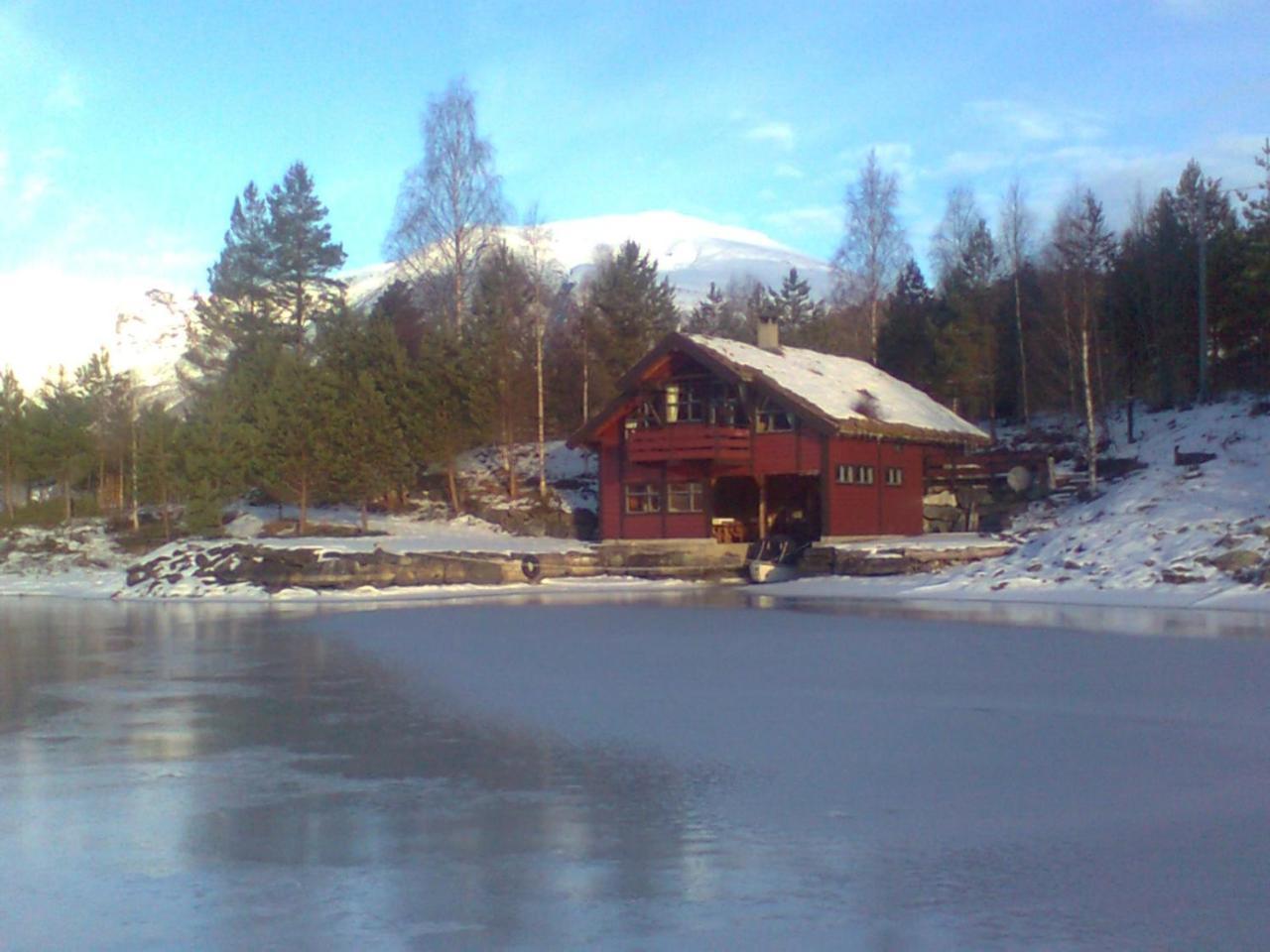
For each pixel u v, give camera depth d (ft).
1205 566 99.45
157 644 78.54
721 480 158.40
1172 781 34.88
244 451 154.61
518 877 26.86
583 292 281.74
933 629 78.64
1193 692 50.70
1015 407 200.44
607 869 27.37
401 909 24.81
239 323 206.80
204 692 55.57
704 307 267.18
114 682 59.36
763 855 28.27
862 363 175.63
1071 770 36.55
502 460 188.24
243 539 141.90
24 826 31.50
